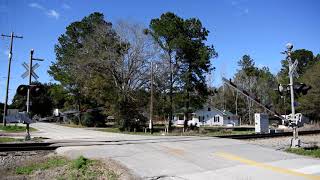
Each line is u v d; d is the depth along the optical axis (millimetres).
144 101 54500
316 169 13516
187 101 58625
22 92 23734
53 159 15398
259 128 36969
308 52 111250
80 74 58969
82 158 14039
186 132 46906
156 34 58812
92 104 71500
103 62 54281
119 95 52406
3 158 15938
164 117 58844
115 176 12039
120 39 55188
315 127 54188
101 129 53281
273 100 96625
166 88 58219
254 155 16328
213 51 59781
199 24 60062
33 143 19969
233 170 13078
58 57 73500
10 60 51031
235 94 111312
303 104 65188
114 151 16891
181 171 12797
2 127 47438
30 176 12477
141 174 12305
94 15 69688
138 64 54406
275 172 12875
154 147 18422
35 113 105125
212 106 99125
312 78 66875
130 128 51188
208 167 13523
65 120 88625
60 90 78188
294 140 20781
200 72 58938
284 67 109438
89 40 58531
